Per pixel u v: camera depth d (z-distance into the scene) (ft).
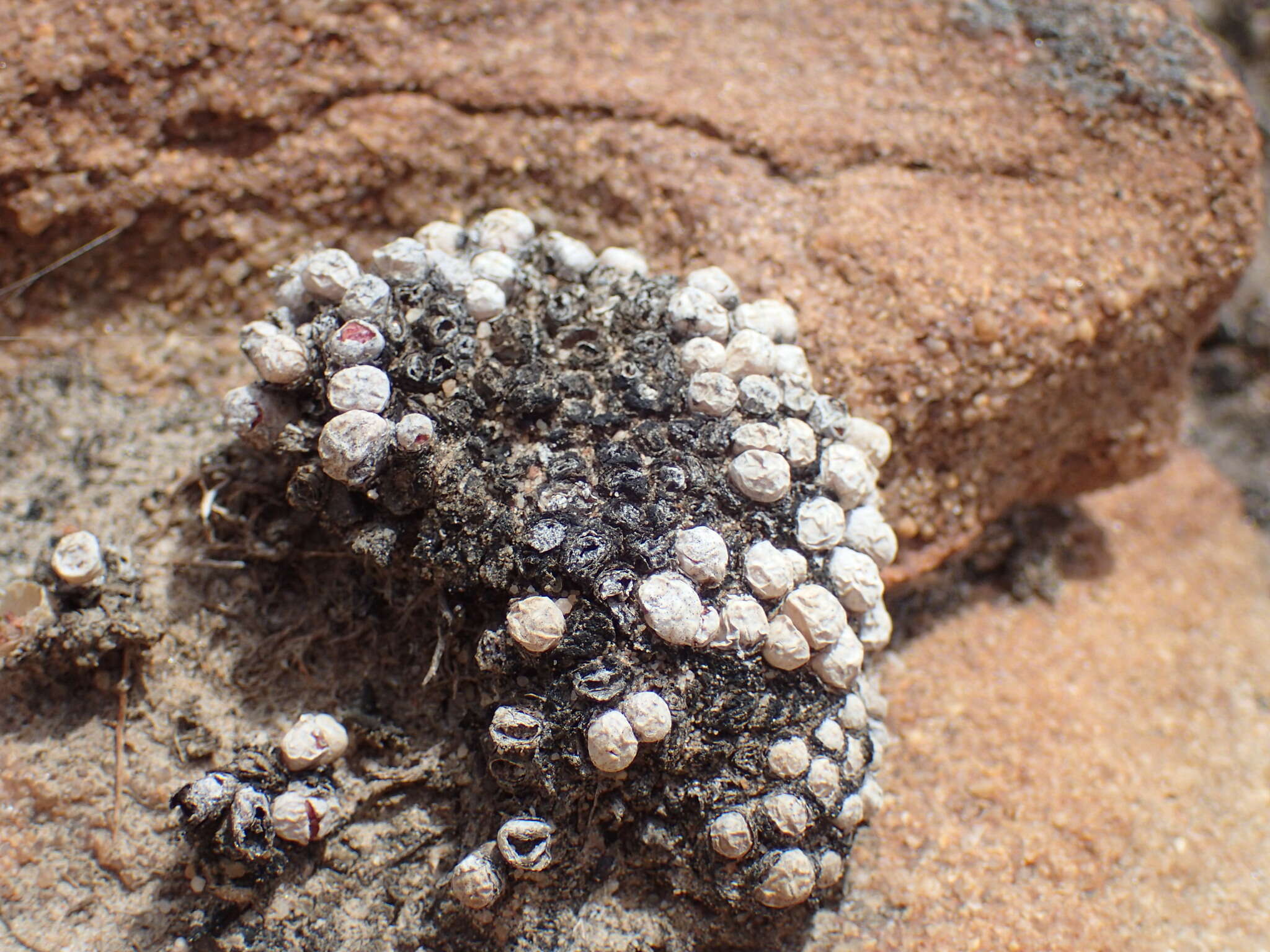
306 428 0.41
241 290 0.49
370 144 0.49
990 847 0.46
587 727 0.38
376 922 0.41
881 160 0.50
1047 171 0.50
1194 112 0.50
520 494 0.40
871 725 0.43
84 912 0.41
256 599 0.44
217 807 0.39
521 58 0.50
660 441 0.41
